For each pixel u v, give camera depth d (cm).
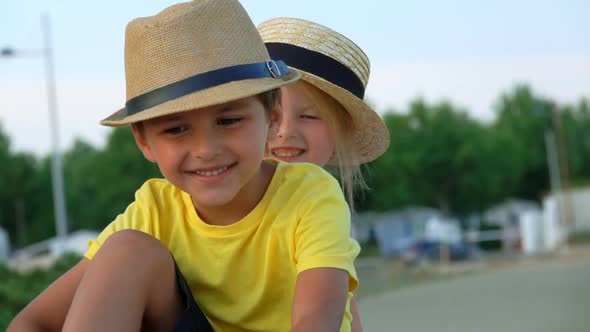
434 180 4209
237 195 190
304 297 180
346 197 262
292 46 258
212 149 172
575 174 5384
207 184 175
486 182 4247
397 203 3978
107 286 168
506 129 5050
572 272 1622
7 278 1032
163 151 176
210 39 176
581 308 984
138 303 170
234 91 171
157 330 180
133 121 172
